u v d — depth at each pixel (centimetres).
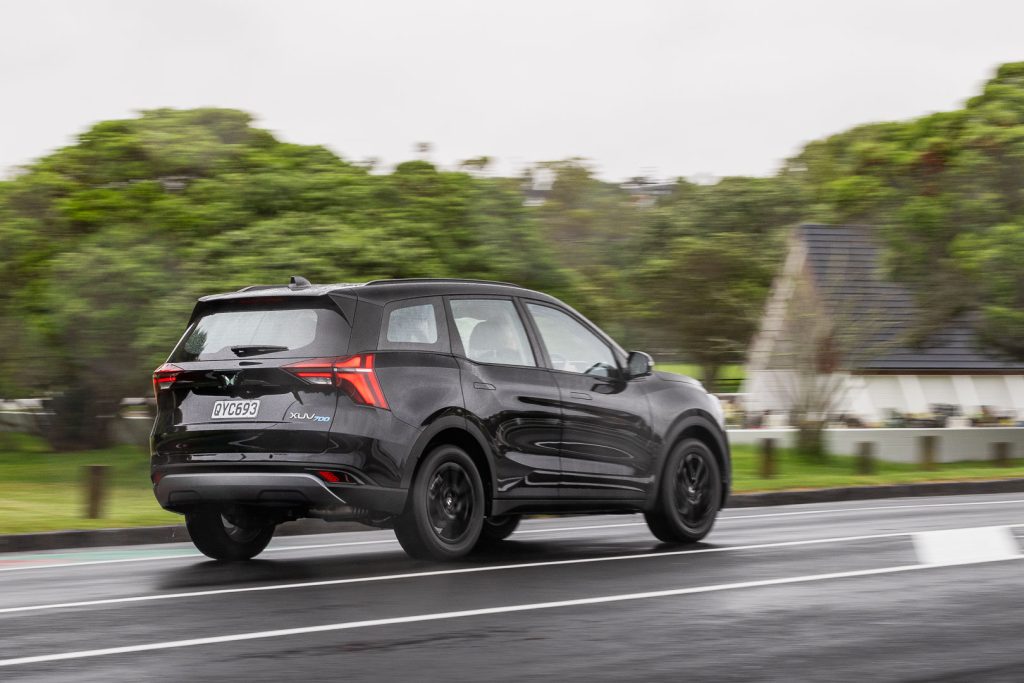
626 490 1246
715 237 4838
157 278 2328
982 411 3925
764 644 725
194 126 2592
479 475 1141
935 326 3438
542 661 679
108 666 670
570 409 1205
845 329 3019
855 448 3148
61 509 1694
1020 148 3212
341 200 2488
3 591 978
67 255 2375
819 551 1189
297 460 1060
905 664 671
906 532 1378
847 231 3825
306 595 927
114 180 2564
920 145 3362
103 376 2477
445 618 816
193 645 727
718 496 1334
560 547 1278
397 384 1086
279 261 2311
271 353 1086
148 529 1514
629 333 4903
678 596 905
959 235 3306
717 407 1352
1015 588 936
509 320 1199
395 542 1370
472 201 2633
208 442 1088
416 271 2412
